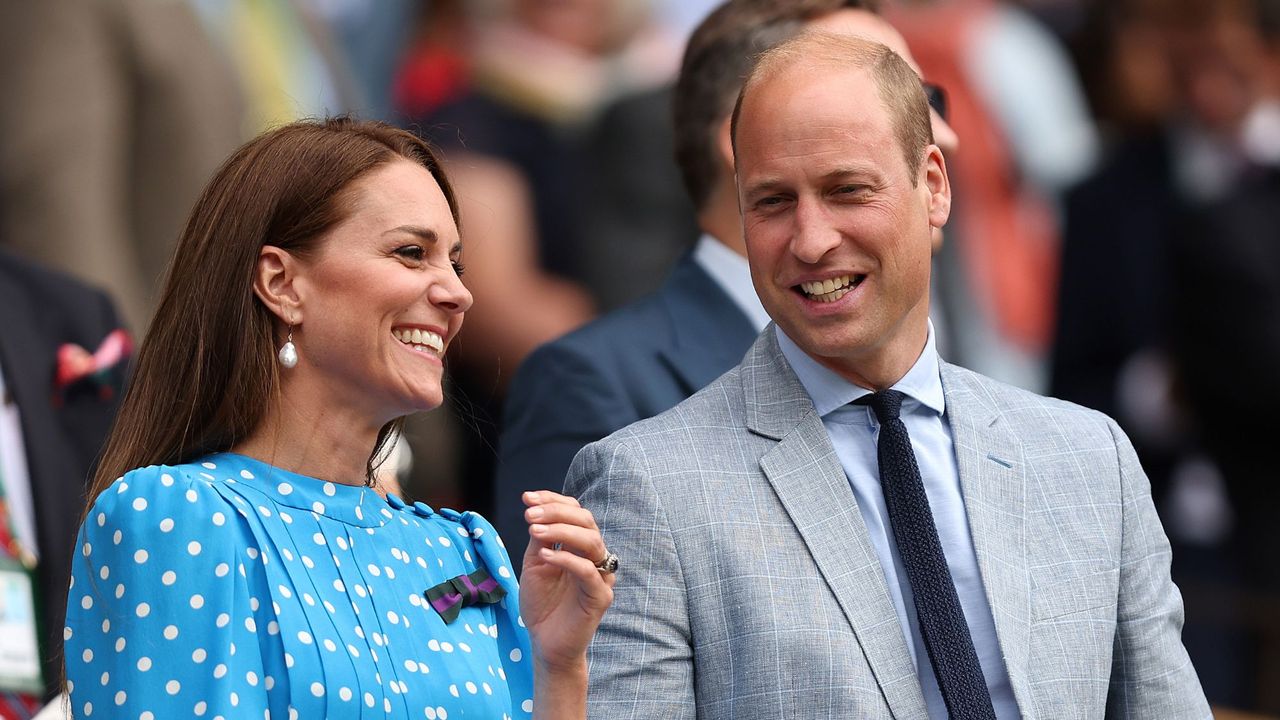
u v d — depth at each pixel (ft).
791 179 47.65
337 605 43.34
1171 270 91.45
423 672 43.83
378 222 44.37
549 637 44.21
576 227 91.30
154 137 83.66
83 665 41.88
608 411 56.39
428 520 47.85
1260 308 89.25
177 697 40.78
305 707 41.70
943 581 47.34
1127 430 92.07
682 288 59.47
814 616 46.68
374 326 43.98
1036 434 50.57
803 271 47.70
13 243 80.74
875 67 48.78
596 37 96.78
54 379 64.90
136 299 82.48
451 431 86.58
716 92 59.00
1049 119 106.73
